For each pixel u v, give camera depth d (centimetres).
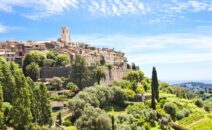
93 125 14712
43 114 14125
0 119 12125
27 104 13025
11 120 12862
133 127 16262
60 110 18075
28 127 12794
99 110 15662
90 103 17775
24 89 13075
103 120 14738
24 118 12825
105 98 19450
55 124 15688
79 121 14912
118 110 19950
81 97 17738
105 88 19912
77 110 16688
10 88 15050
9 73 15338
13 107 12875
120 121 16888
